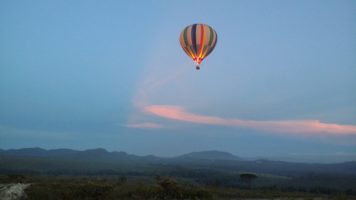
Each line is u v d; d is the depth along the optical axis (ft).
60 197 140.97
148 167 528.22
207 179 326.03
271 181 348.79
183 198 154.20
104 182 165.27
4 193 138.31
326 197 179.22
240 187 257.55
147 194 151.64
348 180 373.40
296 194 188.96
